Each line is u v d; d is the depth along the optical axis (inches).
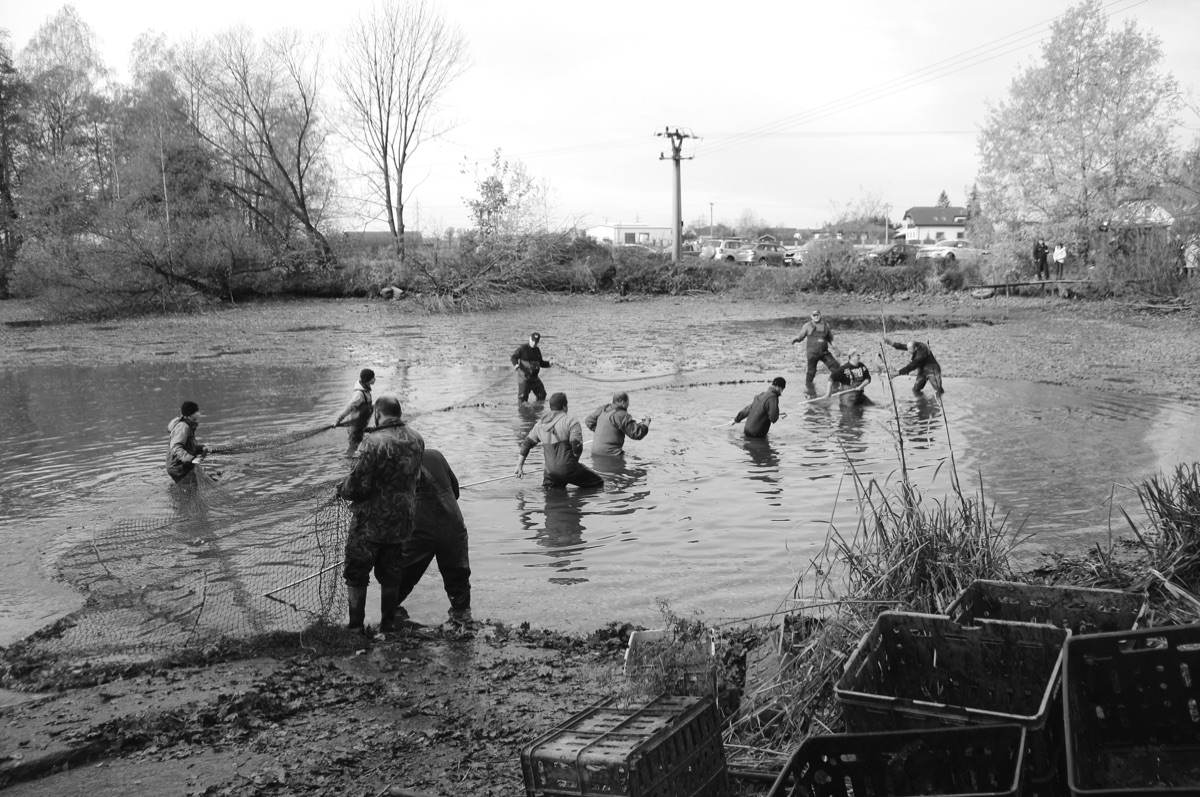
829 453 538.0
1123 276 1460.4
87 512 439.8
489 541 395.2
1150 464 484.7
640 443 577.3
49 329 1422.2
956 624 175.0
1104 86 1545.3
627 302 1822.1
